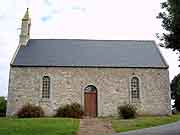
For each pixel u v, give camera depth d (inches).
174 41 356.5
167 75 1098.1
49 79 1075.3
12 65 1072.2
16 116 1023.0
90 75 1081.4
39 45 1216.2
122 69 1095.6
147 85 1086.4
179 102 1608.0
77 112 1015.6
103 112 1049.5
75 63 1101.1
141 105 1064.8
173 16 338.3
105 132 684.1
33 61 1099.3
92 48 1218.6
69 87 1067.3
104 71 1088.8
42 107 1044.5
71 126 746.2
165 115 1056.2
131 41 1285.7
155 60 1140.5
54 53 1163.9
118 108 1053.2
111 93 1068.5
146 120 871.7
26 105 1034.7
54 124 771.4
